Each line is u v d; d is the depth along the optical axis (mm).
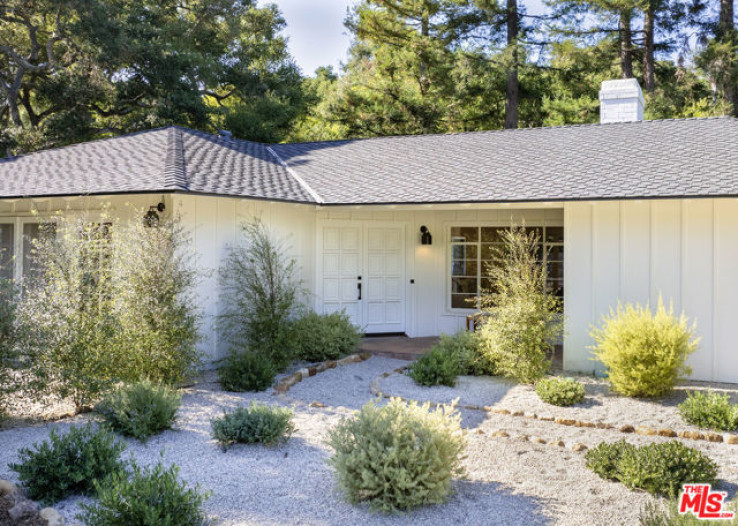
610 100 14719
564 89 25844
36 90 24797
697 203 9523
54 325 7109
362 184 11969
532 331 9141
